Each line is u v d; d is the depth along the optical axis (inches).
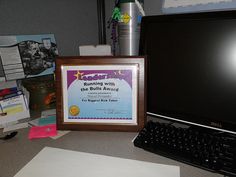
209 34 24.1
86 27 40.8
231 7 27.5
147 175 19.6
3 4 32.4
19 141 26.3
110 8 40.4
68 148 24.5
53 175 20.1
